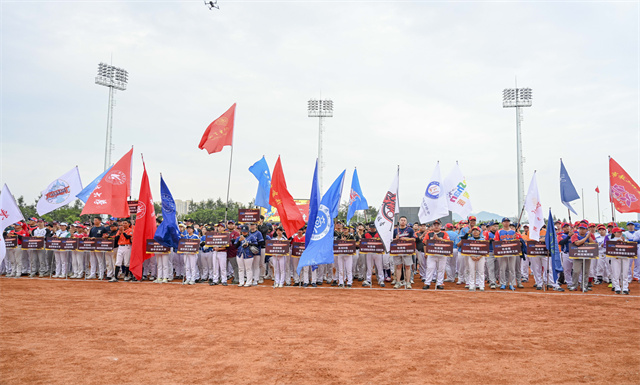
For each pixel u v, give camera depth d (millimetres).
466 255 15070
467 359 7141
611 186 16891
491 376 6316
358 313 11016
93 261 18328
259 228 18109
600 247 17734
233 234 16828
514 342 8219
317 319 10266
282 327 9445
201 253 17938
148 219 17297
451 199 20344
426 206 18422
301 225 16703
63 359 7141
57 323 9805
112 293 14258
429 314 10906
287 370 6586
